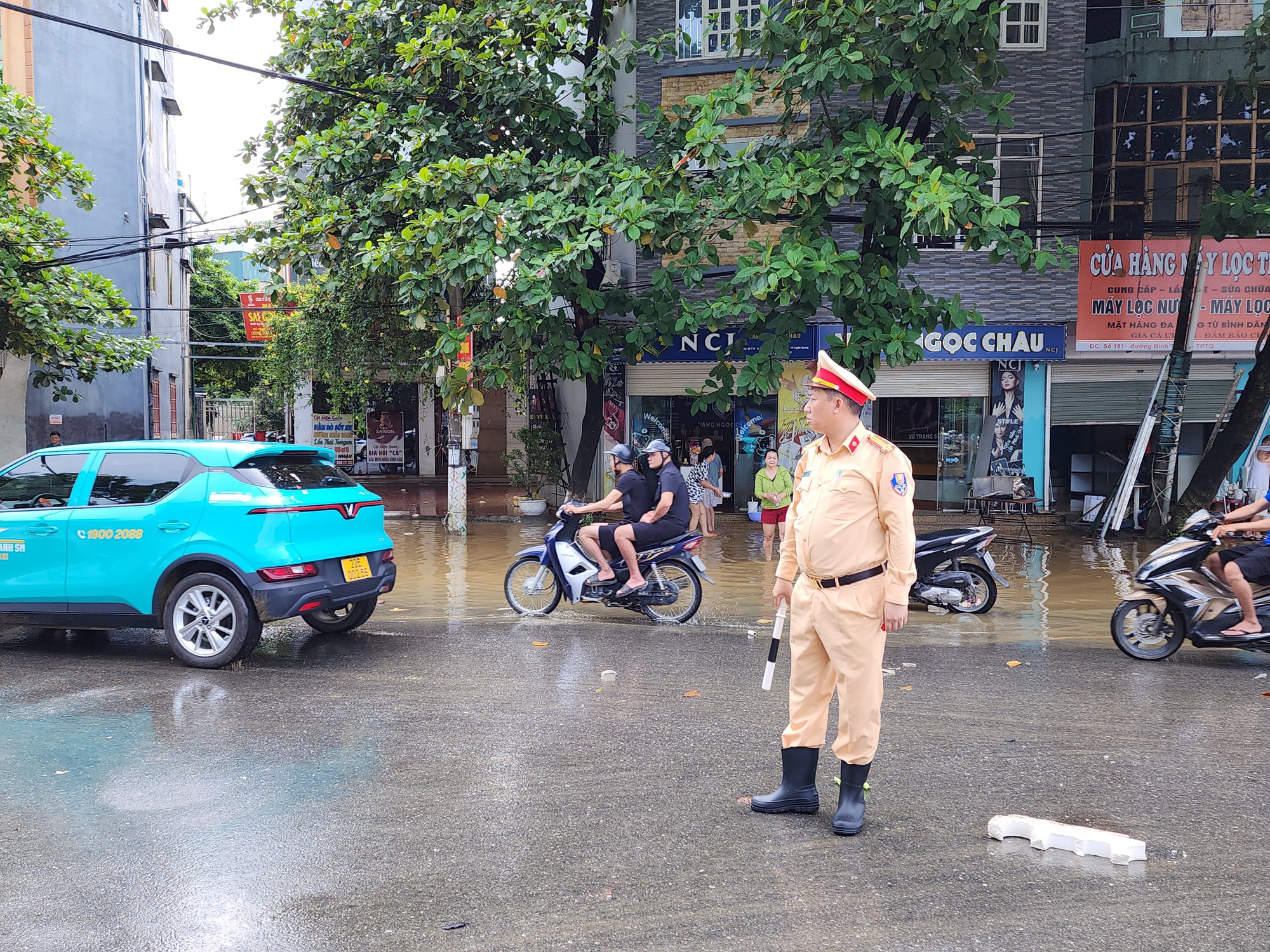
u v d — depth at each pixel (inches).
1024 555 548.7
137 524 288.7
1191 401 673.6
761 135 652.1
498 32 514.0
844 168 393.4
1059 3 652.1
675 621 359.9
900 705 248.2
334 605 293.6
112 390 787.4
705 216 420.5
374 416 1105.4
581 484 660.7
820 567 165.8
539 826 169.3
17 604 298.7
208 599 287.3
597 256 561.6
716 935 131.7
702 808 177.5
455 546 579.5
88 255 552.7
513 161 447.5
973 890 145.0
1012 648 321.4
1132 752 209.9
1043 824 162.1
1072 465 700.7
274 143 564.1
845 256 407.2
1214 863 154.5
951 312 435.2
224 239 555.5
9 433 682.8
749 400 713.6
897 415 711.7
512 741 216.1
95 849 160.7
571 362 472.7
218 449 290.0
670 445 721.6
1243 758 205.9
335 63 552.1
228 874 151.3
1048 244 660.7
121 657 300.7
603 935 132.0
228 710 241.0
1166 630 304.2
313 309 770.2
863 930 133.0
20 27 759.7
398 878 149.5
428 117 508.1
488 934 132.4
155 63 900.6
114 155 799.1
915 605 403.9
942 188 371.9
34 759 204.8
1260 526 290.8
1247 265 639.1
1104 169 652.7
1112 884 147.0
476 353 645.9
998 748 212.4
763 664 291.3
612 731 223.9
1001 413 685.3
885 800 181.9
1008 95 415.5
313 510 288.7
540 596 398.6
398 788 187.8
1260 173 641.6
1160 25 641.6
